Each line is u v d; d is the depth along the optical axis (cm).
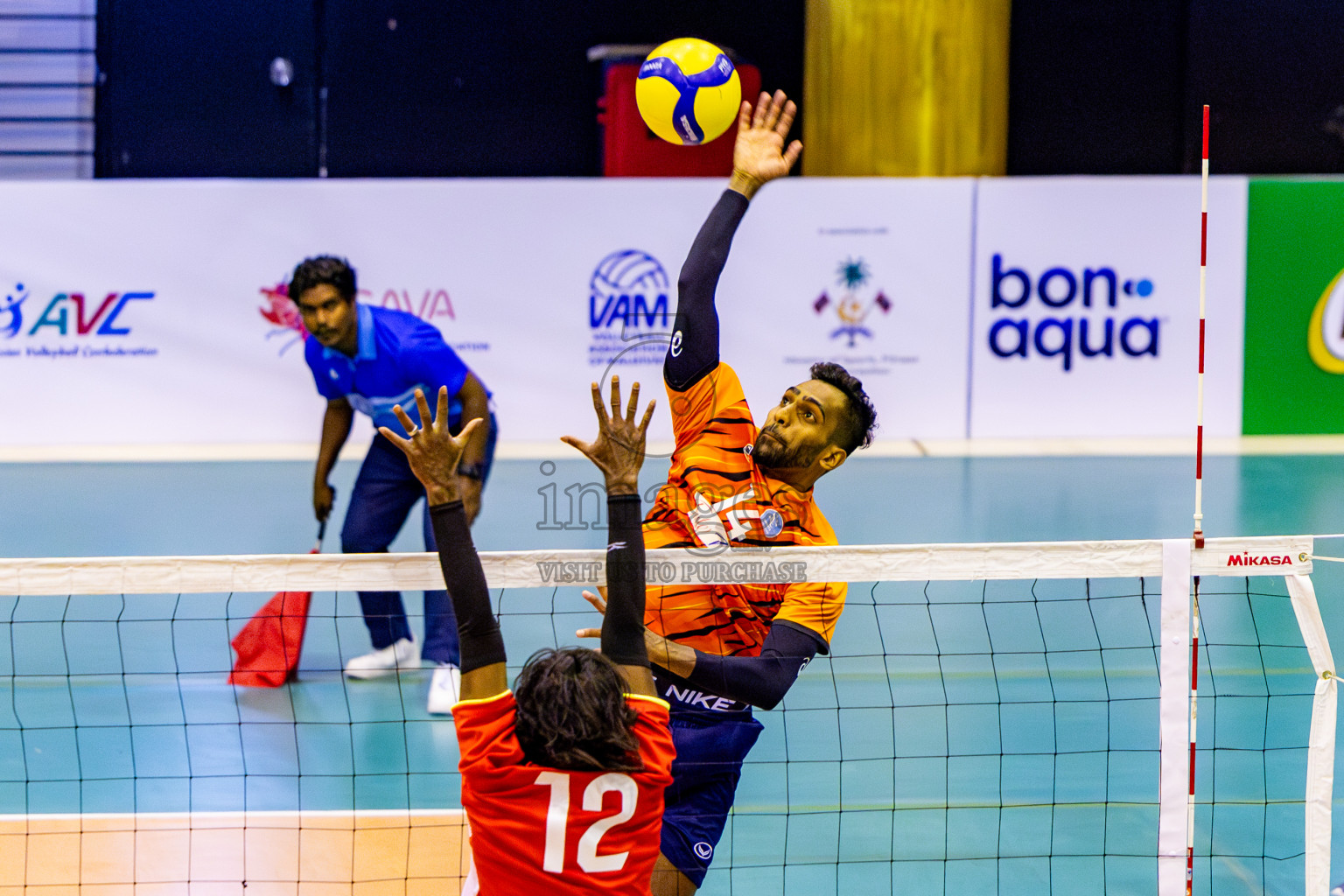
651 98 1077
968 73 3347
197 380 3056
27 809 1152
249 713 1420
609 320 3075
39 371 3017
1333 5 3675
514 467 2841
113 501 2520
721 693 804
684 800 874
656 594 869
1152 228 3094
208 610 1809
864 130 3384
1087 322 3123
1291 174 3772
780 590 884
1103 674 1493
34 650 1630
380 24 3612
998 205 3073
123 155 3584
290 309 3044
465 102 3681
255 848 1073
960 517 2341
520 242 3039
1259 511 2380
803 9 3725
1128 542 861
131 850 1066
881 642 1638
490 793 691
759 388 3092
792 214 3044
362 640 1684
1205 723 1367
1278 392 3172
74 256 2986
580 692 676
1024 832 1125
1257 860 1060
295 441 3092
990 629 1680
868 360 3106
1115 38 3716
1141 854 1080
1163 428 3170
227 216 2998
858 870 1054
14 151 3575
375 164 3678
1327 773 885
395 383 1392
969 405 3141
